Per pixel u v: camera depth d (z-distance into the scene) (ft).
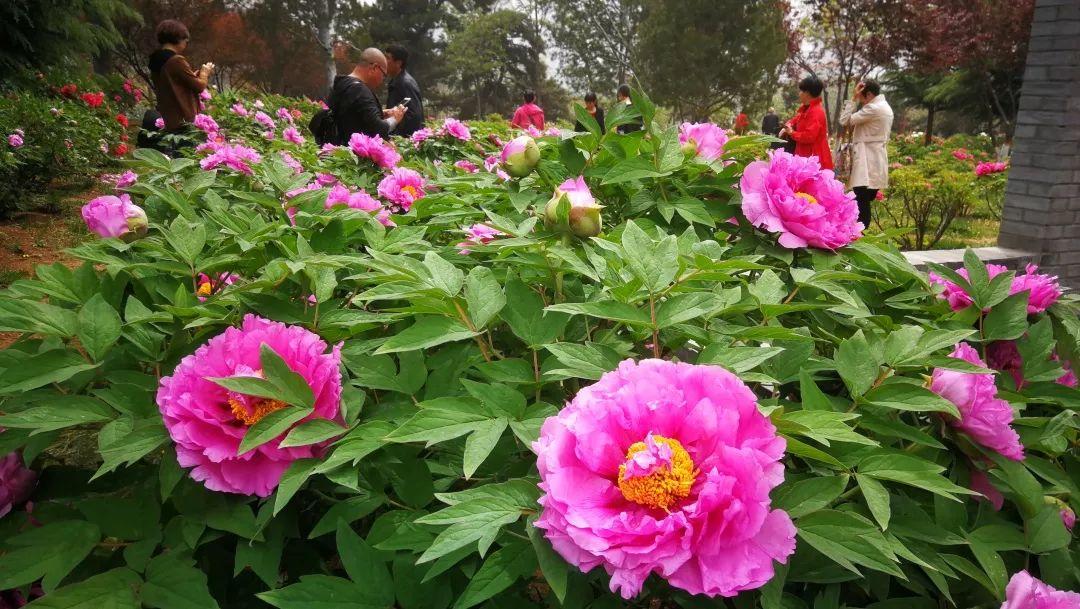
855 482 3.74
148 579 3.32
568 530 2.70
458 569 3.53
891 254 5.31
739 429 2.98
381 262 4.12
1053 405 5.17
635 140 6.12
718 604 3.16
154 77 22.88
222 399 3.59
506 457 3.87
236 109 21.45
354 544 3.31
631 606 3.26
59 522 3.54
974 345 5.21
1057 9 18.21
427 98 197.36
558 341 4.18
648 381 3.07
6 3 36.65
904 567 3.70
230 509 3.55
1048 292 5.50
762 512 2.68
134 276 5.08
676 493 2.81
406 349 3.71
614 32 168.04
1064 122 18.38
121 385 3.86
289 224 6.12
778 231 5.08
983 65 84.69
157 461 4.50
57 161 27.30
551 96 204.03
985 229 32.01
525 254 4.46
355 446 3.34
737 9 123.24
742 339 4.09
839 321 5.05
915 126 171.32
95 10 45.39
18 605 3.79
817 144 27.50
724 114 132.87
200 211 6.83
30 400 4.03
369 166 9.95
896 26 77.61
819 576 3.30
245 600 4.09
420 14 186.80
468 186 6.33
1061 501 4.27
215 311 4.28
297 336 3.74
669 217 5.41
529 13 193.57
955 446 4.07
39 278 4.69
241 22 111.45
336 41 155.02
